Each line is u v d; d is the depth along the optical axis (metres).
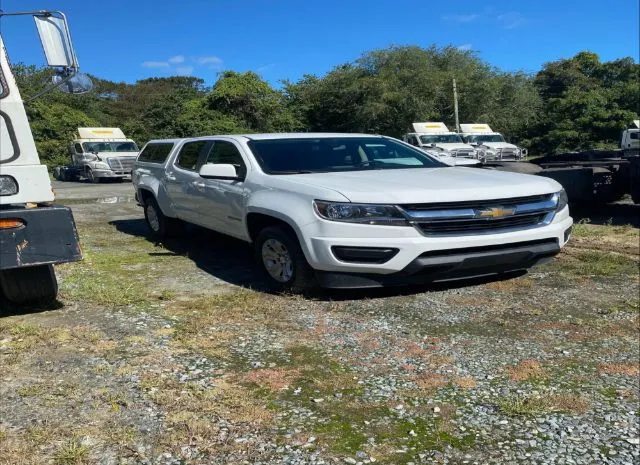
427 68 43.19
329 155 6.15
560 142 41.81
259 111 42.16
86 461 2.62
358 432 2.88
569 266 6.21
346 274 4.84
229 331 4.32
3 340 4.12
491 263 5.03
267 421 2.97
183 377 3.50
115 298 5.09
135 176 8.86
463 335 4.21
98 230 9.33
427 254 4.79
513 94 45.50
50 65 4.23
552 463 2.62
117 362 3.72
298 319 4.59
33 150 4.09
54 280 4.88
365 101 43.12
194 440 2.79
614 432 2.89
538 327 4.37
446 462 2.63
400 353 3.88
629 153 10.41
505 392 3.31
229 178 5.86
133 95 69.88
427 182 5.17
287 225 5.23
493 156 26.03
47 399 3.21
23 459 2.62
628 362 3.74
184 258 7.04
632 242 7.59
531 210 5.20
